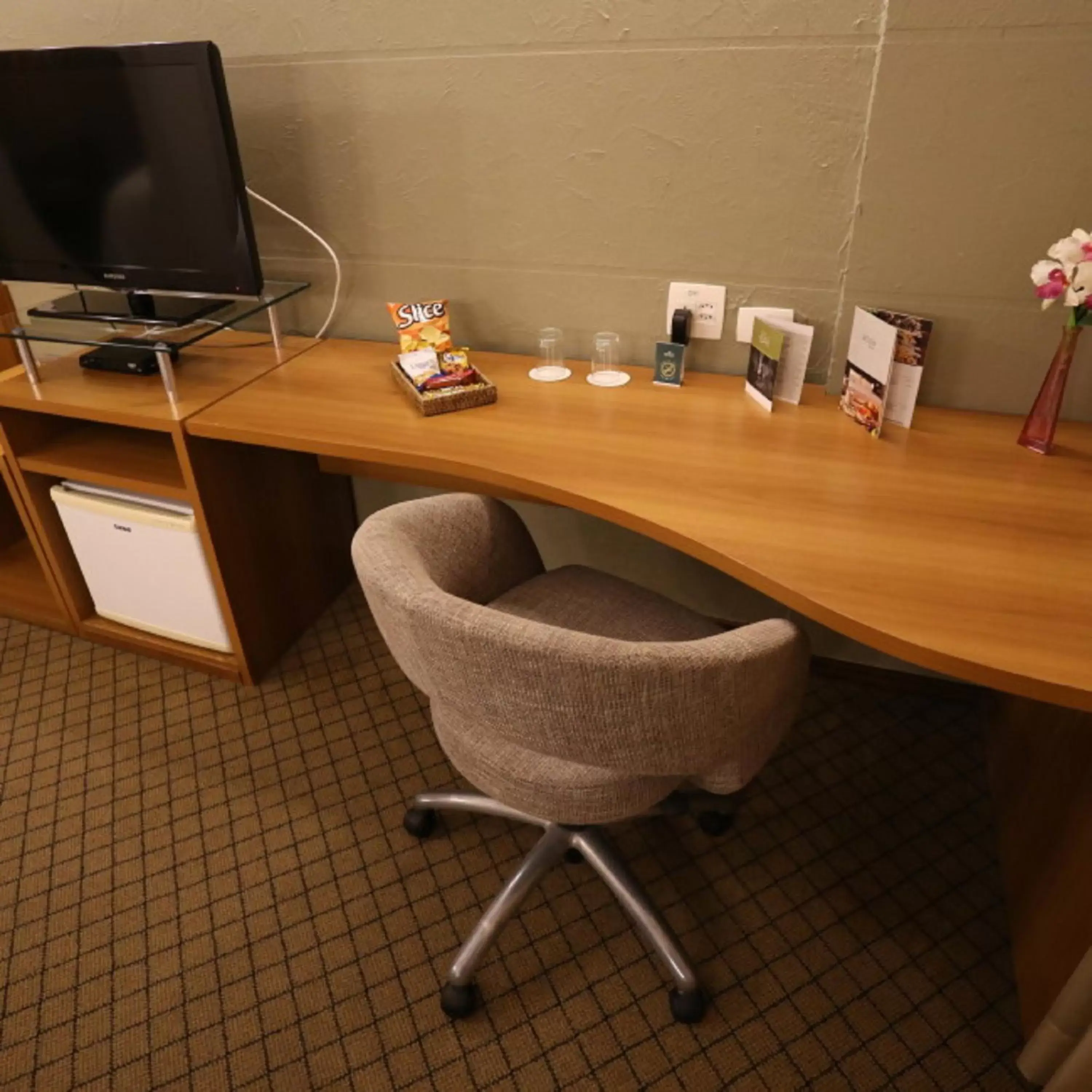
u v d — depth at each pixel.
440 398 1.59
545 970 1.43
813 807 1.71
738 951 1.45
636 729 0.97
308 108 1.79
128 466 1.87
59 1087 1.28
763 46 1.45
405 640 1.03
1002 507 1.26
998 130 1.35
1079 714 1.36
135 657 2.15
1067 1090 1.11
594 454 1.44
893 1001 1.37
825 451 1.43
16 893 1.57
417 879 1.58
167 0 1.76
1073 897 1.23
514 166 1.71
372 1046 1.33
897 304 1.53
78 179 1.71
